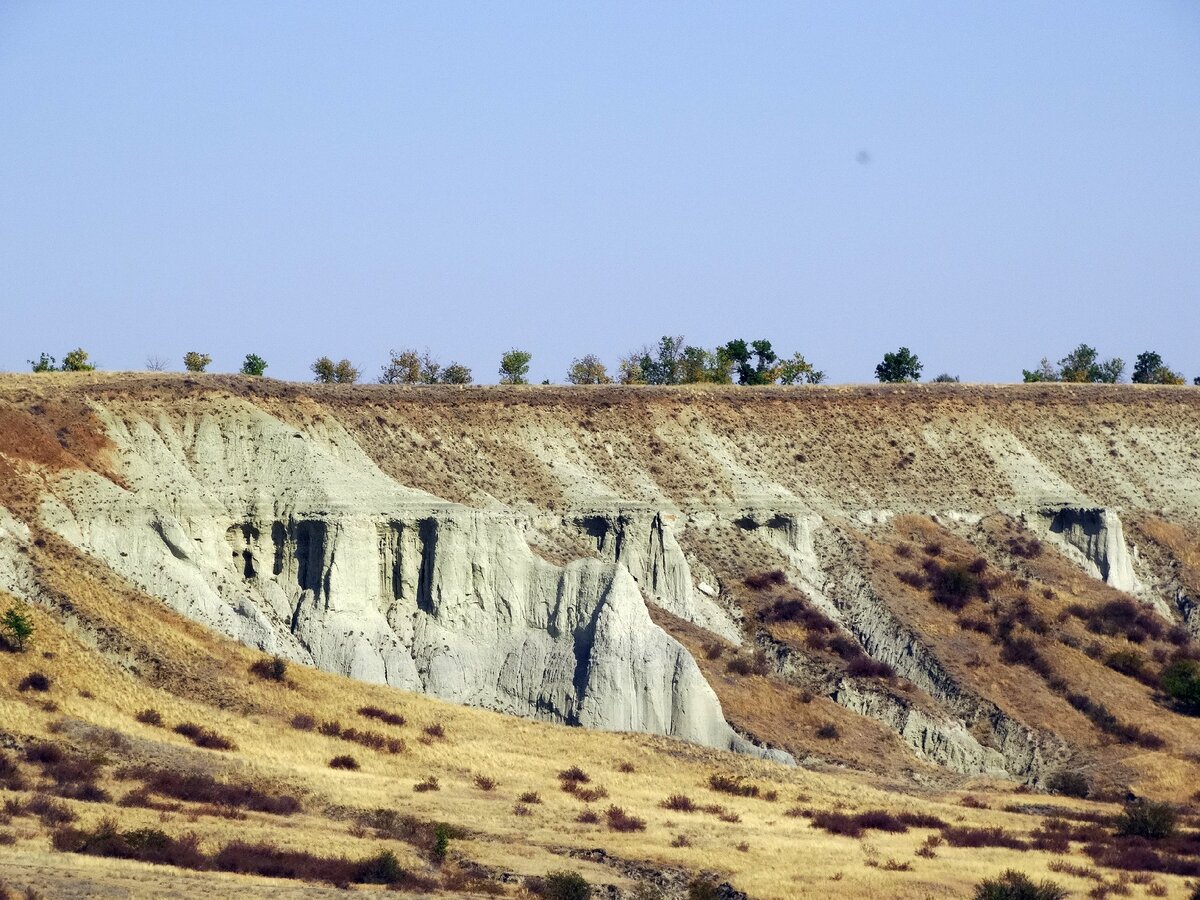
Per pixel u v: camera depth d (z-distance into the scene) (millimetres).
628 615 164125
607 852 116812
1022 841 132000
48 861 95500
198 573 159375
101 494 159250
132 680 139625
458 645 165250
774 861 117812
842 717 172625
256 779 124500
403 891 101312
